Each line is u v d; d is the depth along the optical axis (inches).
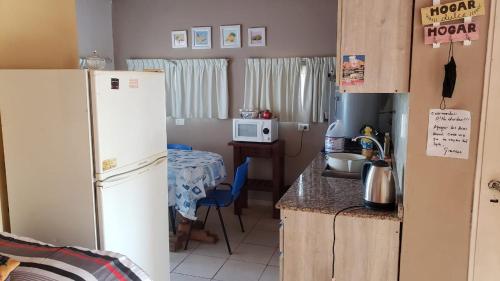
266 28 180.5
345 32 70.9
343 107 147.0
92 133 74.4
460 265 69.4
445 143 66.9
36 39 93.9
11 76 77.9
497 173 65.0
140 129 85.9
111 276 62.5
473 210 67.1
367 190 76.7
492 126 64.1
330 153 122.5
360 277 76.2
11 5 87.1
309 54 175.9
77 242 78.7
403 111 84.4
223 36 186.7
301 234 78.5
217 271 123.8
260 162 188.7
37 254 65.1
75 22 106.3
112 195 78.2
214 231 156.5
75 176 76.4
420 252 71.3
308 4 173.6
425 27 65.5
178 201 128.3
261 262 129.8
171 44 195.9
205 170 135.4
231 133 192.1
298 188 91.9
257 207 186.7
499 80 62.7
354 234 75.2
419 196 69.7
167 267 99.9
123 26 202.2
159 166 94.0
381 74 70.0
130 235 84.2
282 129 183.8
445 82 64.6
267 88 181.8
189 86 193.5
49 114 76.3
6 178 82.9
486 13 61.8
